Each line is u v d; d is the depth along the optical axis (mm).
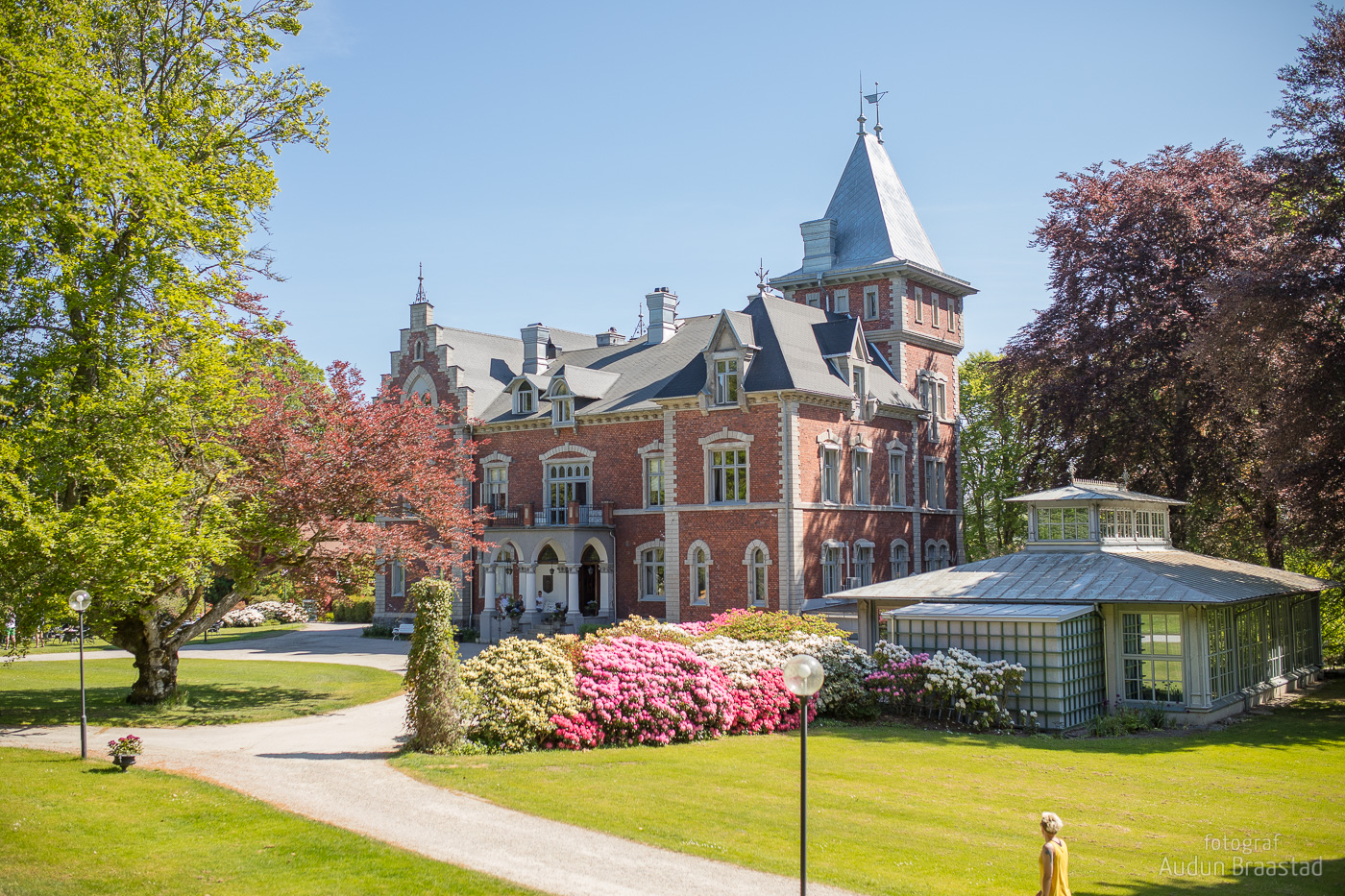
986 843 13938
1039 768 19328
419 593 20219
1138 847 14078
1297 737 23625
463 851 13016
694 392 43625
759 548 41438
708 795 16109
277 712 25844
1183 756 21062
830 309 53469
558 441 48406
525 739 19906
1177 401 39250
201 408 23844
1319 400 28234
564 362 53625
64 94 20516
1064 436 41594
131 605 23531
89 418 22281
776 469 41125
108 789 16062
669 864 12516
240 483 26688
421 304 52625
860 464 46031
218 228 24938
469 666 20797
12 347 22469
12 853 12891
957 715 25094
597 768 18031
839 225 55062
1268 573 33812
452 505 31312
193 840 13469
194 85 25953
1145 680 26203
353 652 43562
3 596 21422
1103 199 42125
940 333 54500
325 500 27141
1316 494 29719
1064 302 42188
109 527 21156
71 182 21422
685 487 43688
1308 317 29531
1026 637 25078
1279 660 32438
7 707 25641
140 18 24875
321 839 13430
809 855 13039
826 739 22234
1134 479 40531
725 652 24828
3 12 21359
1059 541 30078
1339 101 30594
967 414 70312
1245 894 12094
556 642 22500
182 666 37375
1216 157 41219
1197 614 25484
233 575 28250
